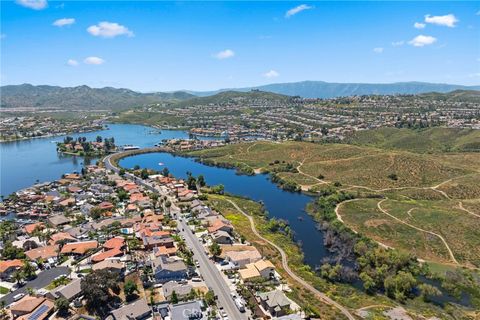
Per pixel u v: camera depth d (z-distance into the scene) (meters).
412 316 116.56
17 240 167.50
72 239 164.62
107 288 118.44
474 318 118.94
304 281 135.88
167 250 150.25
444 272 151.25
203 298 119.75
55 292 119.56
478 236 180.62
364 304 122.62
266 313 113.31
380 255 151.62
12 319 110.19
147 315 111.81
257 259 147.12
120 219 190.62
